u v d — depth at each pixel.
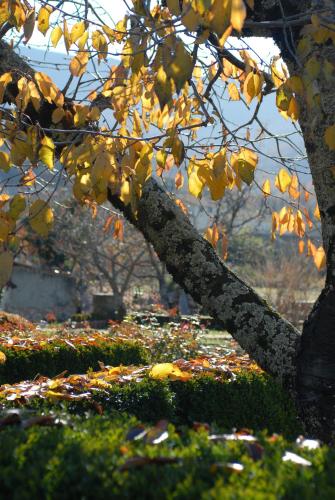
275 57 4.84
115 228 6.19
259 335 5.00
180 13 3.90
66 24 4.69
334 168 4.35
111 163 4.23
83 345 10.42
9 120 5.05
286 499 2.60
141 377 6.52
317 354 4.71
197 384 6.93
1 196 4.83
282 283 29.05
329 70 3.98
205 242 5.23
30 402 5.17
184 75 3.39
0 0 4.89
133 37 4.88
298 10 4.60
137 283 38.78
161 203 5.22
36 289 39.81
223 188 4.40
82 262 35.03
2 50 5.47
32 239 35.12
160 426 3.41
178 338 12.25
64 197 31.02
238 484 2.67
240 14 3.11
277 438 3.49
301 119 4.72
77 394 5.61
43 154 4.58
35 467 2.92
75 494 2.78
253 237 37.16
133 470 2.86
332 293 4.64
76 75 5.00
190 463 2.92
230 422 7.04
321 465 3.05
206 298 5.13
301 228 5.55
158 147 4.62
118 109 5.19
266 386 7.27
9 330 14.67
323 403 4.73
